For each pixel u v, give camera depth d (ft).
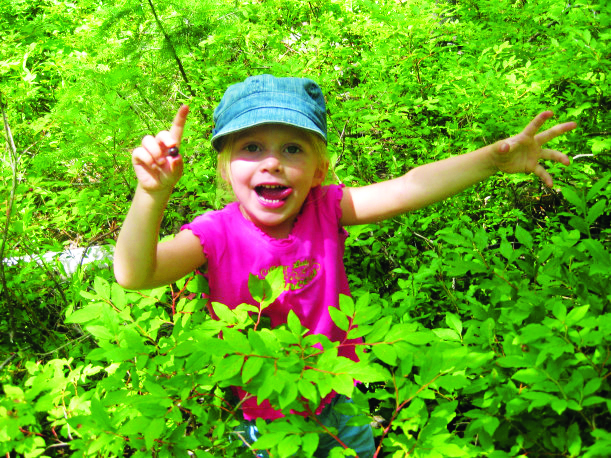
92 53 12.97
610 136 9.21
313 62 12.39
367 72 11.90
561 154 5.60
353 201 6.21
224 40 12.51
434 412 4.31
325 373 4.00
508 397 4.33
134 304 6.07
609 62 8.63
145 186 4.62
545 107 9.61
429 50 11.64
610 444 3.59
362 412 4.43
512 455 4.19
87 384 6.79
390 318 4.42
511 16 12.78
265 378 3.93
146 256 4.89
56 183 9.73
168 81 12.44
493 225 9.52
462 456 4.12
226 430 4.94
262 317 5.80
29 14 18.70
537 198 10.05
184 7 11.30
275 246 5.74
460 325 5.28
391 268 9.40
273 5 15.96
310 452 3.86
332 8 16.21
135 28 11.60
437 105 11.30
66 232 10.48
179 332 5.25
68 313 5.86
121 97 10.36
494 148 5.59
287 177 5.48
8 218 7.73
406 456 4.14
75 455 4.42
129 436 4.54
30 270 8.43
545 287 5.24
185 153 9.91
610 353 4.18
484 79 9.50
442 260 7.36
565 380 4.17
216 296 5.97
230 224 5.83
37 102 13.83
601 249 4.64
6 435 4.42
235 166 5.61
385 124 10.02
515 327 4.97
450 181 5.86
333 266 6.00
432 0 14.87
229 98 5.68
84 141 9.14
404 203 6.02
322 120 5.83
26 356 6.57
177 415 4.45
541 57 11.21
